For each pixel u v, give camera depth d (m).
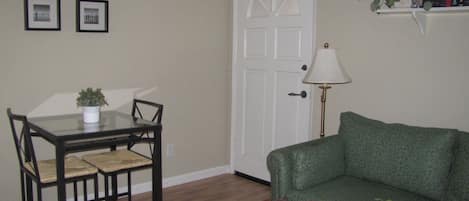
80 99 2.92
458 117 2.80
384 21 3.11
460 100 2.78
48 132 2.62
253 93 4.12
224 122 4.36
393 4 2.95
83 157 3.06
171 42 3.85
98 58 3.45
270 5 3.88
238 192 3.85
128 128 2.77
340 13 3.36
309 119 3.63
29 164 2.85
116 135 2.82
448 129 2.55
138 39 3.64
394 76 3.09
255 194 3.81
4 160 3.15
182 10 3.89
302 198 2.55
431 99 2.92
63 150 2.54
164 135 3.91
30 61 3.15
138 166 2.95
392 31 3.07
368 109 3.26
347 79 2.98
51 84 3.25
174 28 3.85
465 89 2.75
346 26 3.33
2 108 3.08
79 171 2.73
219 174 4.37
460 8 2.63
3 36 3.03
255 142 4.15
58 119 3.08
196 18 3.99
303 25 3.60
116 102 3.58
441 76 2.86
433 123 2.92
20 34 3.09
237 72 4.26
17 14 3.07
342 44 3.37
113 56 3.52
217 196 3.75
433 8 2.76
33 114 3.20
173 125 3.96
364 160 2.77
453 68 2.79
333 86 3.46
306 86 3.62
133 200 3.62
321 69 2.96
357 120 2.95
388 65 3.12
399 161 2.61
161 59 3.80
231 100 4.35
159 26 3.75
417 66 2.96
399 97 3.08
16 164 3.20
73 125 2.85
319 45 3.52
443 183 2.47
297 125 3.73
